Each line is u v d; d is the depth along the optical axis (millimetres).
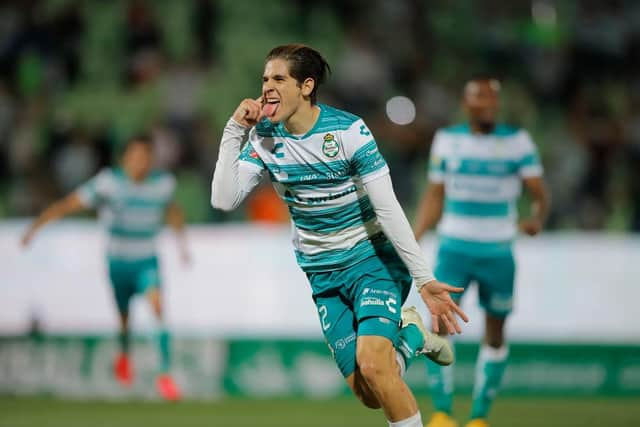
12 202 40438
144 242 29203
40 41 47094
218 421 25109
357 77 45812
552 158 42094
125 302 29625
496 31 49906
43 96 44562
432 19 49875
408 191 40531
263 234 31891
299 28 48188
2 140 43469
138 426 24125
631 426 24141
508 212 22625
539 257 31531
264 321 31328
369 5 49250
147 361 31188
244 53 45938
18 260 31812
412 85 46844
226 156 14938
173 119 43594
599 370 31234
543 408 27969
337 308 15789
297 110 14844
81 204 29031
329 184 15148
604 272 31531
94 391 31188
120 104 44062
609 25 49938
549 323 31281
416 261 14711
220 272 31609
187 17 46938
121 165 41625
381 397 14539
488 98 22203
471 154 22312
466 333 30859
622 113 46406
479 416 22734
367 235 15617
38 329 31594
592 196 41219
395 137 44094
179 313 31453
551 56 48656
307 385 31062
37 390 31438
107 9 47469
